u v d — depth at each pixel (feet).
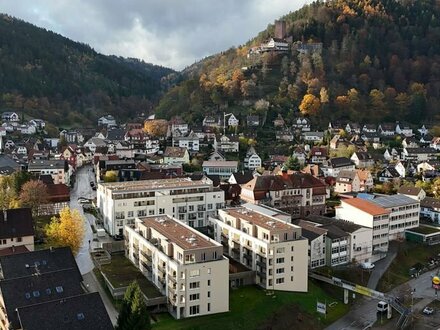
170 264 336.90
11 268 317.83
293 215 572.51
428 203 622.54
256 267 396.37
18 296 281.13
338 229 475.31
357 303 415.44
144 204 488.02
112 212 475.72
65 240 411.13
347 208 528.63
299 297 388.37
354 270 460.96
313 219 521.65
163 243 360.28
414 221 561.84
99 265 403.54
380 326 378.12
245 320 341.82
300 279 397.19
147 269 378.73
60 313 258.57
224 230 442.91
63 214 421.18
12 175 578.66
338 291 423.23
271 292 382.01
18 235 409.28
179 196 503.61
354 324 379.35
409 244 538.88
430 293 444.96
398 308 391.86
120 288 350.23
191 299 333.62
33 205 515.91
